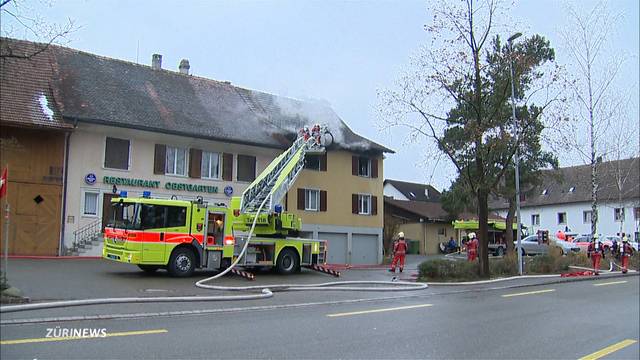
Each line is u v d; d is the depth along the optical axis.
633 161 43.53
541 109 22.78
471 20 22.78
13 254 22.94
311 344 8.15
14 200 23.14
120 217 17.70
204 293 14.20
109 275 17.45
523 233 57.69
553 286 19.80
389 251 42.59
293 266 21.72
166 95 29.89
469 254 26.70
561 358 7.99
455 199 40.75
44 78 25.53
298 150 23.83
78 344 7.64
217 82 34.03
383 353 7.76
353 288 16.75
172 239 17.81
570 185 60.94
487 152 22.78
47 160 23.94
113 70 29.34
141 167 26.34
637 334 10.03
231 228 19.36
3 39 13.82
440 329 9.80
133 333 8.51
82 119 24.25
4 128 23.22
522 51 23.66
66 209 24.12
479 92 22.84
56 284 14.30
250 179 30.12
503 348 8.45
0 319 9.34
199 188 28.08
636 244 45.88
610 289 18.55
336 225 33.34
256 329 9.21
